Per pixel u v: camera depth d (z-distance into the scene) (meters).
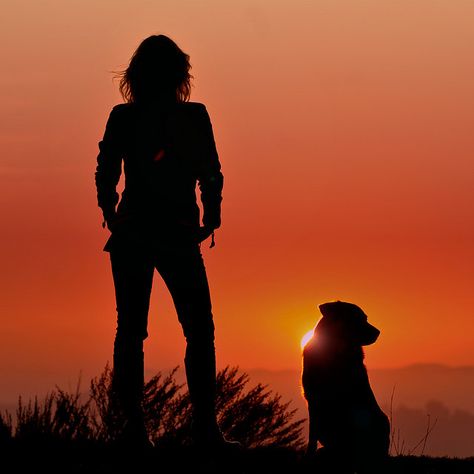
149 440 11.56
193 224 11.41
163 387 13.66
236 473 11.37
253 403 14.28
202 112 11.59
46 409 12.43
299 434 14.24
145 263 11.36
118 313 11.49
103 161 11.65
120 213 11.45
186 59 11.77
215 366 11.45
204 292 11.40
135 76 11.62
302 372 12.43
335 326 12.27
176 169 11.40
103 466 11.34
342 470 11.90
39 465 11.38
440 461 13.42
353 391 12.09
